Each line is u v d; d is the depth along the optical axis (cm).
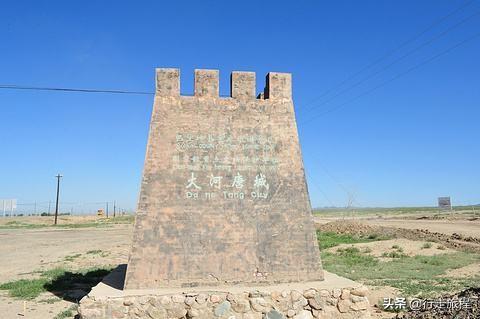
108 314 975
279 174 1176
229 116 1191
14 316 1162
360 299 1048
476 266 1944
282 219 1145
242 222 1123
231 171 1153
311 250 1138
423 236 3097
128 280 1044
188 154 1143
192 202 1113
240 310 1016
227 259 1093
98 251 2758
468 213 6438
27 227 5466
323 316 1033
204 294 1010
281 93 1235
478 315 954
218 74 1208
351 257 2402
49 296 1417
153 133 1140
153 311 988
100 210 9600
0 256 2583
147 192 1098
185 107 1175
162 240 1076
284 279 1106
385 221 5288
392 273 1802
